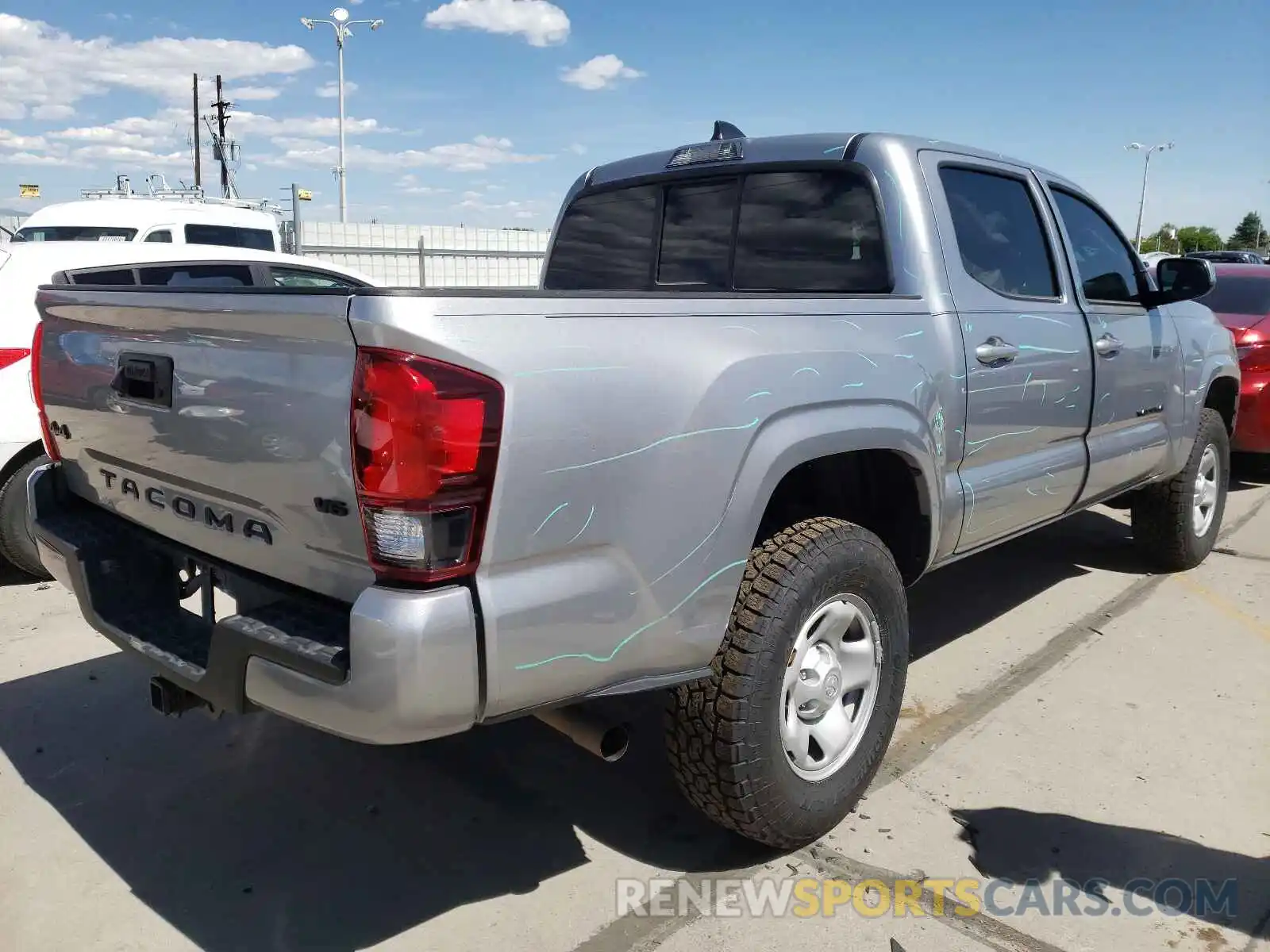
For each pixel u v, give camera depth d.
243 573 2.44
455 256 18.66
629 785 3.21
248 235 11.54
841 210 3.39
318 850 2.87
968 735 3.50
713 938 2.47
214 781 3.24
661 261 3.98
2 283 4.93
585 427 2.12
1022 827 2.94
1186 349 4.81
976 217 3.54
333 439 2.04
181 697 2.55
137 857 2.83
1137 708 3.72
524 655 2.09
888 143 3.34
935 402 3.07
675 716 2.57
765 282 3.61
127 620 2.70
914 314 3.10
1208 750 3.40
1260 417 6.87
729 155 3.73
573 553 2.17
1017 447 3.62
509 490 2.02
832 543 2.66
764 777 2.56
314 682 2.04
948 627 4.55
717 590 2.42
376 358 1.94
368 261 18.05
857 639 2.88
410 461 1.93
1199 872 2.73
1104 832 2.91
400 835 2.94
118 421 2.67
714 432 2.36
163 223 10.86
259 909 2.60
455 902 2.62
